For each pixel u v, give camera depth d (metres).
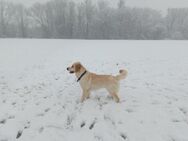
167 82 2.84
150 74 3.30
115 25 22.34
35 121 1.92
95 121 1.85
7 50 6.61
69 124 1.84
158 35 22.45
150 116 1.87
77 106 2.16
